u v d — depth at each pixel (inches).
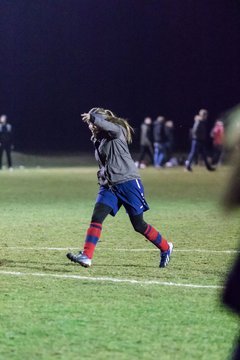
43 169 2379.4
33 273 655.1
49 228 956.0
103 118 642.8
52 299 554.9
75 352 429.1
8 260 719.7
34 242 834.8
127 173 650.2
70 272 658.8
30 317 504.1
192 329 474.3
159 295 566.9
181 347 437.4
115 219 1059.9
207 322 490.0
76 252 765.3
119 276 639.8
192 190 1526.8
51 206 1240.8
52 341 450.3
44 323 489.1
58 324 486.6
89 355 423.5
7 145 2384.4
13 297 561.6
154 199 1346.0
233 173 240.1
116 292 577.3
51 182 1785.2
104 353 426.9
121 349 434.3
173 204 1255.5
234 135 241.1
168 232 913.5
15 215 1108.5
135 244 816.9
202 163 2600.9
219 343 444.5
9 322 492.1
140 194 655.1
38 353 426.9
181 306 531.5
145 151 2402.8
